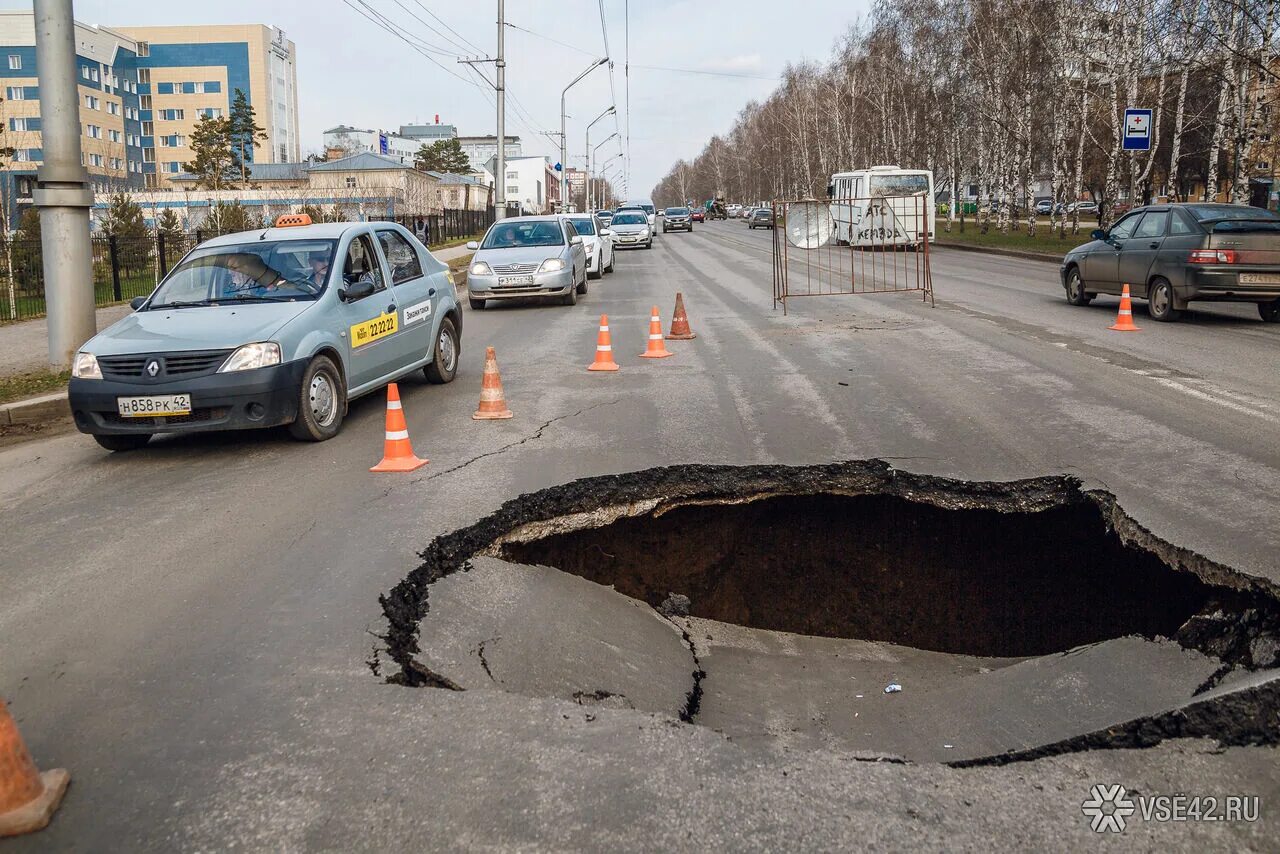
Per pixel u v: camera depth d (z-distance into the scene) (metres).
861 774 2.94
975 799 2.81
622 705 4.25
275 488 6.06
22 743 2.78
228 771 2.96
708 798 2.80
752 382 9.16
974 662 5.66
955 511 5.95
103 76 86.12
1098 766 2.98
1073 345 10.84
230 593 4.37
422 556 4.80
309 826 2.68
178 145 96.81
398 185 65.25
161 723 3.27
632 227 38.16
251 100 96.94
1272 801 2.78
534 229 18.19
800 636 6.07
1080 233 37.00
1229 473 5.81
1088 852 2.57
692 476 6.13
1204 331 11.85
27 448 7.71
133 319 7.43
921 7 45.03
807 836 2.63
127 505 5.85
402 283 8.95
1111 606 5.30
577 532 5.96
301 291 7.69
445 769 2.95
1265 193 33.41
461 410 8.33
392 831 2.66
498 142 31.27
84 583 4.56
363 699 3.40
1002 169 40.88
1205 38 23.61
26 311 17.59
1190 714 3.21
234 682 3.54
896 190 32.62
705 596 6.31
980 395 8.25
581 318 15.32
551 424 7.61
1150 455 6.24
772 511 6.30
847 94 57.50
